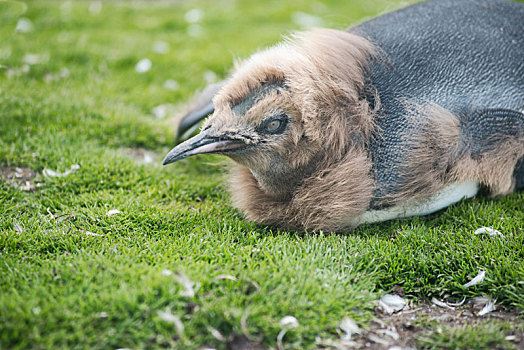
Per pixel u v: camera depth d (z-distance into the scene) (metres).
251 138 5.66
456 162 5.95
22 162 7.47
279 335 4.48
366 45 6.24
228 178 7.00
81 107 9.02
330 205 5.93
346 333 4.71
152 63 11.30
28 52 11.18
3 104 8.72
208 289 4.81
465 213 6.36
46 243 5.62
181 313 4.54
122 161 7.63
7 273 5.00
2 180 7.00
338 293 4.95
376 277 5.39
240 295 4.77
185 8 15.48
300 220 6.11
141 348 4.30
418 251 5.70
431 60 6.25
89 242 5.66
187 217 6.29
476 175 6.10
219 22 14.23
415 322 5.00
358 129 5.86
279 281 4.95
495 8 7.10
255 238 5.84
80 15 14.08
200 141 5.59
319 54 5.88
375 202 5.96
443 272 5.52
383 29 6.78
